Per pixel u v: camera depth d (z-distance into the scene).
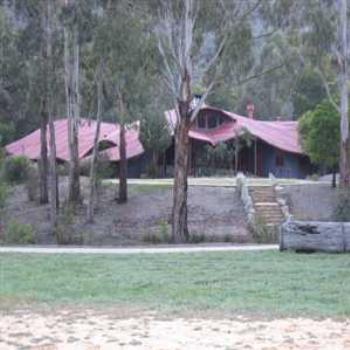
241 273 24.64
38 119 75.56
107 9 43.91
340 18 50.62
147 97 50.41
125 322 15.86
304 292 20.52
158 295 20.09
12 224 45.59
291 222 31.48
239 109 112.12
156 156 84.19
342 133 51.72
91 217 55.28
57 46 52.69
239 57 45.78
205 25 45.25
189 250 33.84
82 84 56.53
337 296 19.81
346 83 51.72
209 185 63.12
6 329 15.12
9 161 67.75
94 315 16.86
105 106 59.88
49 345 13.49
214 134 89.75
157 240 45.19
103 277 23.91
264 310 17.45
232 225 53.75
